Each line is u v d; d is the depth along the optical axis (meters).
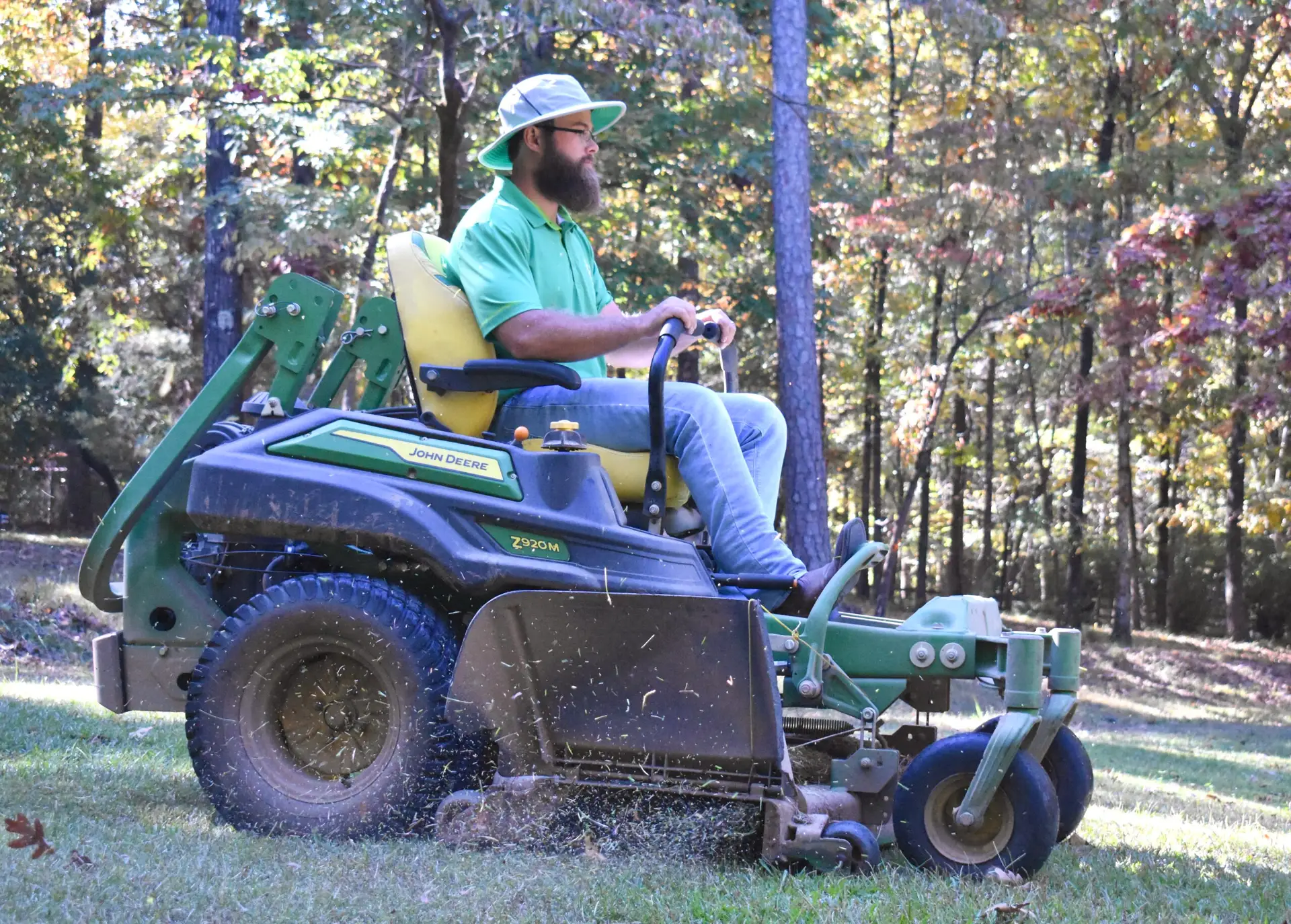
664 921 3.05
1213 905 3.67
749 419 4.65
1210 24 22.27
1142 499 38.78
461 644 4.15
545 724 3.92
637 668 3.86
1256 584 36.31
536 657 3.90
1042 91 24.23
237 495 4.14
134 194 20.97
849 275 26.14
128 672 4.64
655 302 18.20
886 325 28.39
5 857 3.20
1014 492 35.53
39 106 15.62
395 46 16.67
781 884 3.48
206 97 15.61
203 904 2.91
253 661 4.12
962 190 21.98
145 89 15.77
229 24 16.59
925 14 17.36
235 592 4.80
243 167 17.70
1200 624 37.00
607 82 17.08
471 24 14.37
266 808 4.04
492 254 4.58
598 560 4.14
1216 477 32.69
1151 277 21.73
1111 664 25.42
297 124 15.44
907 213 22.09
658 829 3.80
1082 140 24.95
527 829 3.82
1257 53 26.86
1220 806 7.27
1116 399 24.03
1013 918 3.23
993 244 22.72
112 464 31.06
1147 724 17.91
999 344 29.08
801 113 13.91
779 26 13.96
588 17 13.73
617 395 4.49
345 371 4.79
